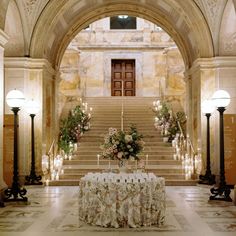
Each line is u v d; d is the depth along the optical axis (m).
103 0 15.87
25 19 13.56
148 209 7.55
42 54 13.89
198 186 13.23
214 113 13.77
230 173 13.37
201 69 13.84
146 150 16.16
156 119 17.95
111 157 8.18
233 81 13.71
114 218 7.47
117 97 21.44
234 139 13.48
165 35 24.61
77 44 24.50
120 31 24.80
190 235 6.99
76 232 7.19
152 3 15.83
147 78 24.59
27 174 13.70
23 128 13.75
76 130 16.91
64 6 13.87
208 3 13.53
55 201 10.43
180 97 21.08
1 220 8.19
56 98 16.39
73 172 14.47
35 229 7.43
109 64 24.70
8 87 13.73
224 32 13.69
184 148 16.05
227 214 8.76
